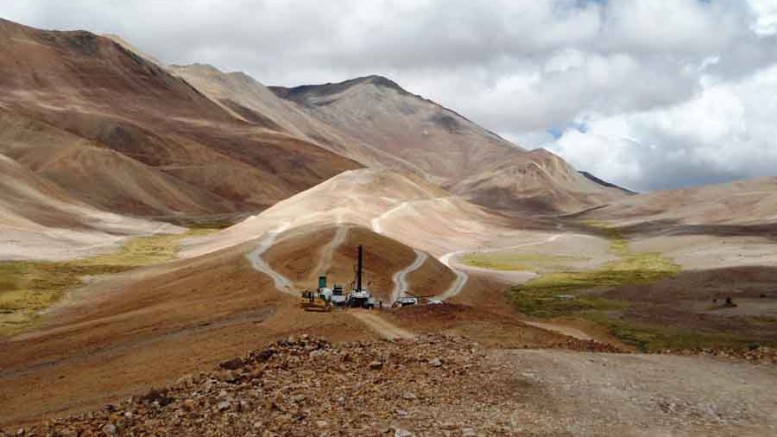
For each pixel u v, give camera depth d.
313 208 187.38
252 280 89.44
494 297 111.25
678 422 23.44
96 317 79.25
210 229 199.62
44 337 68.62
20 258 123.56
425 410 23.45
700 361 32.59
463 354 31.11
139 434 21.23
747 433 22.42
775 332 79.81
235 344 52.06
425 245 179.62
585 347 39.72
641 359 32.59
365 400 24.28
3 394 47.62
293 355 30.38
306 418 22.19
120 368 51.75
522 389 26.38
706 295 111.44
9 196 176.62
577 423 22.94
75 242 150.25
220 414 22.42
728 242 197.00
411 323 48.62
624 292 116.62
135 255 136.38
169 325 67.69
